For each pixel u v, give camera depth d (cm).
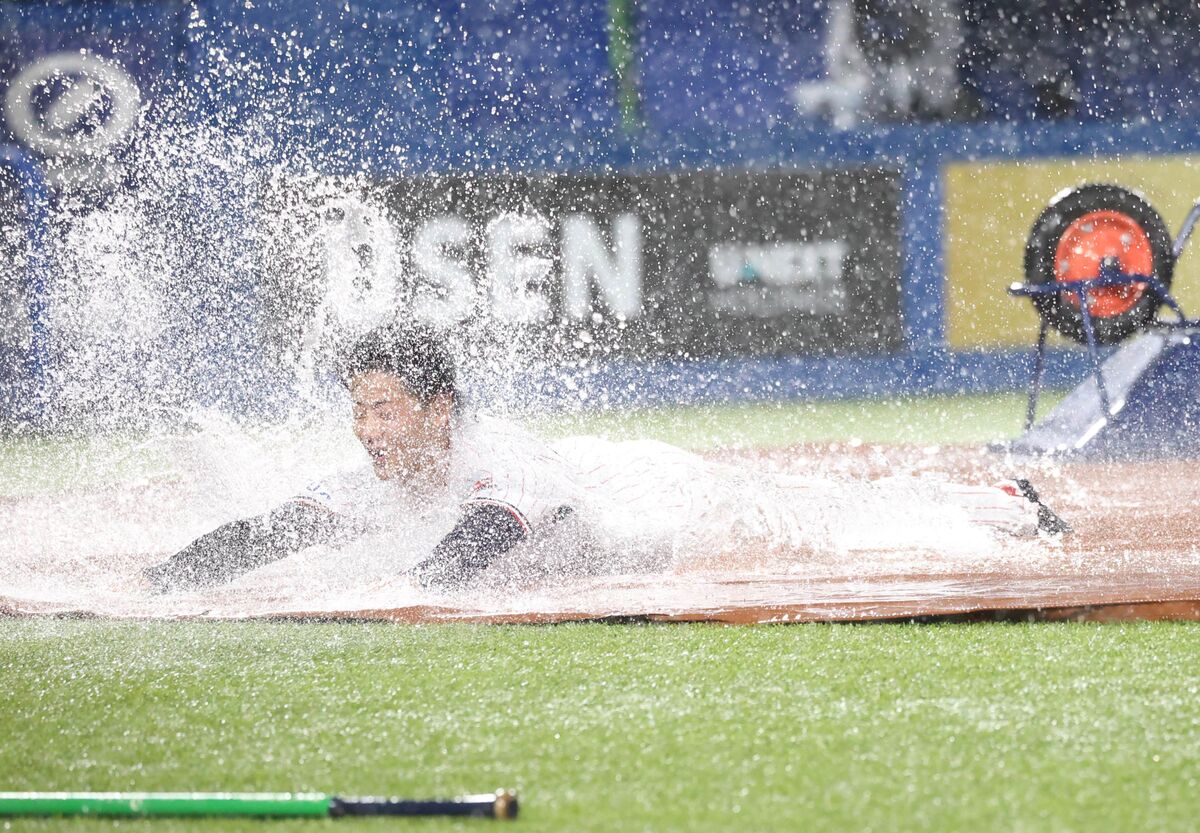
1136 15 3912
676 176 3678
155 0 3572
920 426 3112
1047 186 3784
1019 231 3788
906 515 1421
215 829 698
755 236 3709
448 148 3603
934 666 952
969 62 3941
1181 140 3800
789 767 764
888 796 718
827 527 1422
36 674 983
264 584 1258
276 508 1250
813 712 858
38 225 3086
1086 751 778
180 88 3544
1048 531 1430
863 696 888
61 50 3462
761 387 3700
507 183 3603
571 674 951
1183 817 683
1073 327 2264
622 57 3922
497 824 693
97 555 1414
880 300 3753
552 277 3622
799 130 3784
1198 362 2166
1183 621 1070
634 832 679
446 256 3541
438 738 828
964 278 3766
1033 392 2309
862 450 2434
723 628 1069
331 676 960
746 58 3997
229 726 864
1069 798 711
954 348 3766
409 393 1199
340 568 1272
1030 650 989
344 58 3684
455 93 3753
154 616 1140
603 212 3656
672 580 1248
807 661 971
